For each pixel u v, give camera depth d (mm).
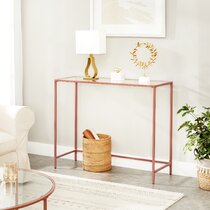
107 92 6664
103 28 6598
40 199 4723
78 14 6738
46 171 6473
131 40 6488
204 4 6117
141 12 6383
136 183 6117
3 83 7000
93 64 6461
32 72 7070
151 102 6453
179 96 6309
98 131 6766
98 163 6438
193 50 6199
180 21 6230
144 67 6242
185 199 5723
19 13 6996
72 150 6934
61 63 6898
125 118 6605
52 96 6996
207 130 5863
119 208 5488
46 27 6930
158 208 5492
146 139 6523
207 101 6188
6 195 4781
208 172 5891
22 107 6293
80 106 6836
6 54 6973
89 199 5684
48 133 7066
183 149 5914
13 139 6156
